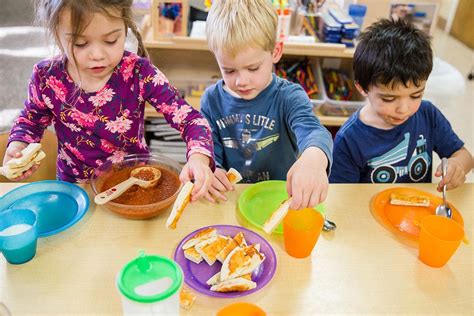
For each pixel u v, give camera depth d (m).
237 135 1.24
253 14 0.99
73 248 0.81
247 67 1.03
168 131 2.10
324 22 1.86
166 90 1.09
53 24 0.90
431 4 2.01
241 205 0.93
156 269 0.60
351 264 0.80
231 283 0.71
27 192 0.95
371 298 0.73
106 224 0.88
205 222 0.90
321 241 0.85
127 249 0.81
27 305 0.69
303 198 0.75
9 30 3.59
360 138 1.25
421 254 0.81
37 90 1.09
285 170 1.28
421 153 1.27
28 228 0.78
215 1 1.05
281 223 0.89
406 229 0.90
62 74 1.07
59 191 0.96
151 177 0.94
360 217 0.93
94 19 0.87
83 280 0.74
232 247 0.79
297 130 1.01
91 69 0.97
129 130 1.15
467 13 3.77
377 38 1.12
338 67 2.26
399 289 0.75
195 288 0.72
